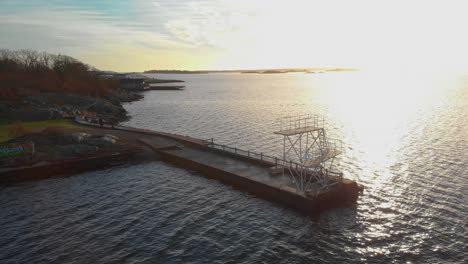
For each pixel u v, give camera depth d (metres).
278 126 76.75
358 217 28.61
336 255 22.89
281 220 28.25
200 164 41.75
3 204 31.42
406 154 49.16
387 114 94.12
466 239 24.59
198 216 29.17
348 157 49.03
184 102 136.00
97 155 44.72
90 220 28.20
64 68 128.62
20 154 41.84
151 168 43.28
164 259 22.38
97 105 91.88
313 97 160.50
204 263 21.92
